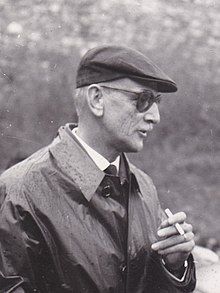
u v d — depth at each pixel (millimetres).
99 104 1744
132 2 7047
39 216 1689
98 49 1763
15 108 6320
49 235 1691
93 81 1744
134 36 7016
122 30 7000
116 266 1738
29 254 1663
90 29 6922
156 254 1842
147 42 7012
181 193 6348
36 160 1777
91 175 1742
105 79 1725
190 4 7285
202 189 6359
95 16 6992
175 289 1848
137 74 1705
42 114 6301
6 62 6512
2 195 1724
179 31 7082
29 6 6828
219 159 6523
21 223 1671
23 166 1775
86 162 1751
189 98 6746
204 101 6750
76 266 1687
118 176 1777
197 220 6039
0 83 6430
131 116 1729
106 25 6984
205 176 6441
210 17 7137
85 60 1771
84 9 6945
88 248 1701
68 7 6898
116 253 1742
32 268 1674
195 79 6828
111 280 1723
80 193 1727
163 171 6484
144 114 1738
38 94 6426
